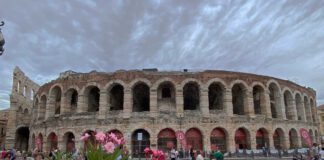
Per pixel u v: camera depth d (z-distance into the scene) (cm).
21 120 7062
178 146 4759
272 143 5350
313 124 6706
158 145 4884
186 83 5181
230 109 5191
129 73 5197
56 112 5991
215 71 5369
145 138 4969
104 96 5169
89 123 5038
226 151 5003
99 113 5078
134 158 4672
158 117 4934
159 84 5144
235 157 4625
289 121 5794
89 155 938
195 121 4991
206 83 5228
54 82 5762
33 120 6291
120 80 5172
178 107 5034
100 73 5322
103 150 947
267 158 4462
